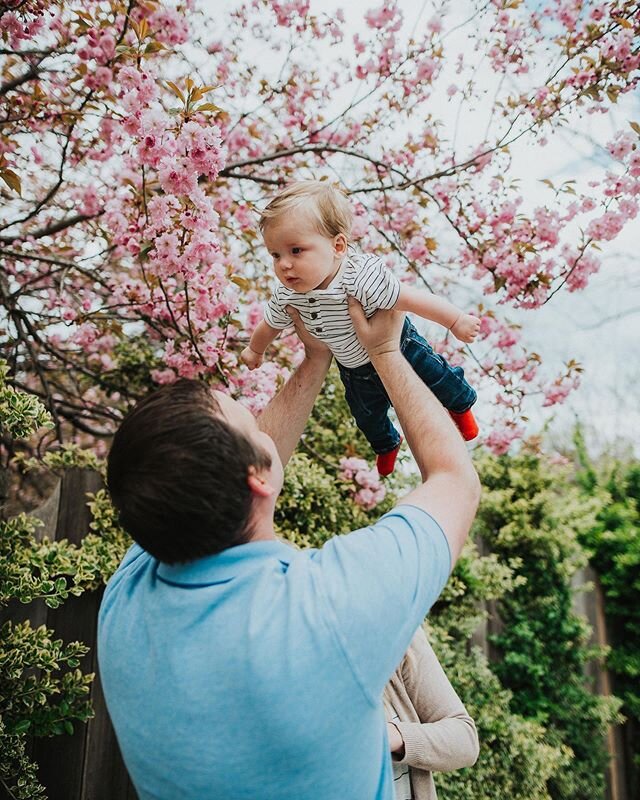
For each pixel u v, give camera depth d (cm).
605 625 526
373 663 87
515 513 441
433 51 315
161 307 273
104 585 239
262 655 85
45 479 337
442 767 143
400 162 339
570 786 403
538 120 293
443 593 350
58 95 281
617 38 274
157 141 208
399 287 139
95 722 230
